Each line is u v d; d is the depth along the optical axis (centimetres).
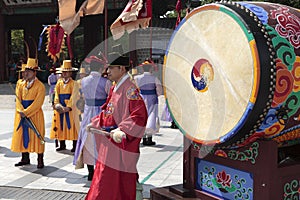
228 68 269
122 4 1805
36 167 550
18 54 2867
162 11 1612
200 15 294
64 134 638
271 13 277
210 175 320
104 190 316
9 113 1101
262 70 248
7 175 512
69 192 445
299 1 1212
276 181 275
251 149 281
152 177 488
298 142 326
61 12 498
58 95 636
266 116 265
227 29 271
